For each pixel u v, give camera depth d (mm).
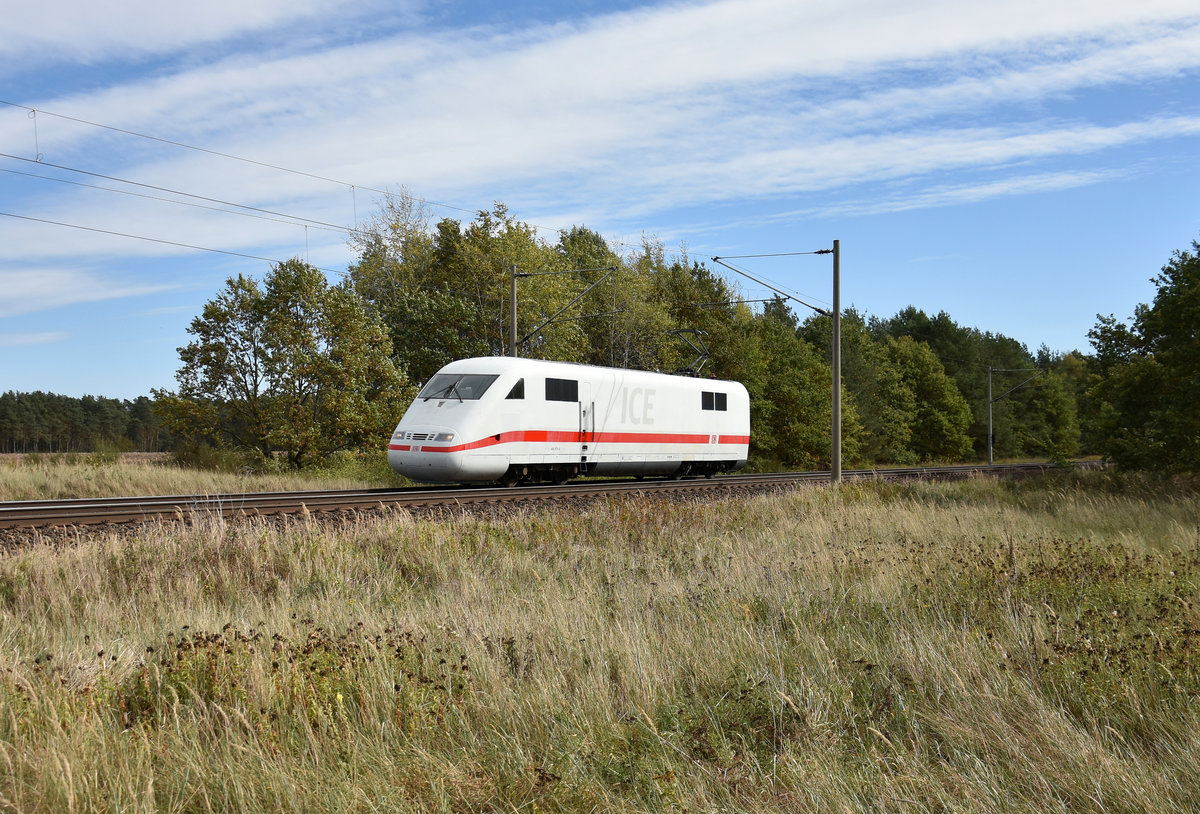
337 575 9367
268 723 4973
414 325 37688
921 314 82250
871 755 4848
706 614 7785
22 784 4059
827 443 47500
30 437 94000
